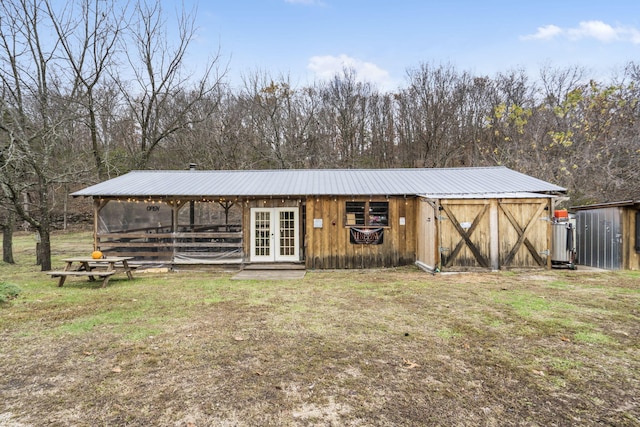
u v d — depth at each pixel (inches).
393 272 378.9
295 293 279.4
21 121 463.5
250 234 438.0
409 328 190.1
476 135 1031.0
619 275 329.1
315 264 407.8
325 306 237.3
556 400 117.4
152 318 211.8
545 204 361.1
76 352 160.6
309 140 1070.4
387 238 411.5
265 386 128.1
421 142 1079.6
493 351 157.8
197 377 135.6
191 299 261.3
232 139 1010.1
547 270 357.4
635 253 355.3
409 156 1119.0
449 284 303.1
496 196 359.3
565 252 364.5
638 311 215.8
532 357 151.0
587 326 189.3
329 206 409.7
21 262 531.2
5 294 264.7
